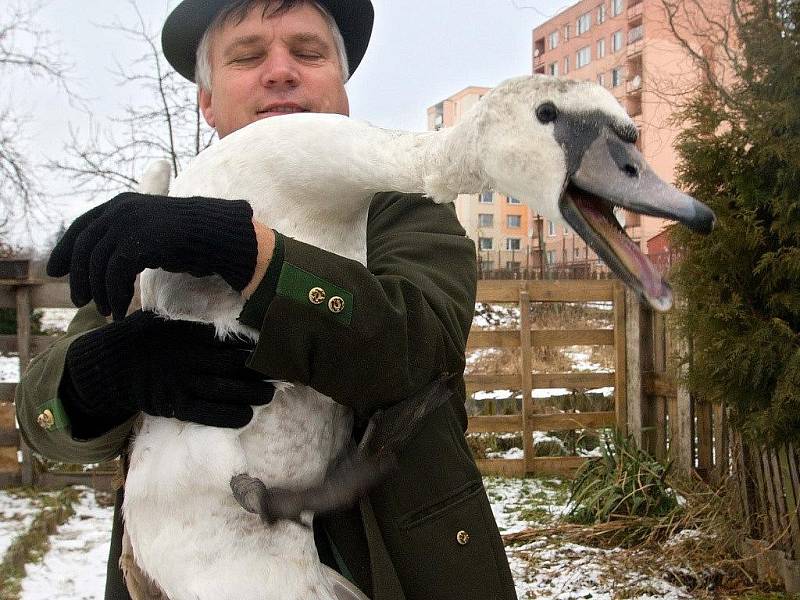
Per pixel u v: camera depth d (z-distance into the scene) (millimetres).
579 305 9891
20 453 5406
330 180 1308
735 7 3488
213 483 1236
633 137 1174
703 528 4043
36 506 4852
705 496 4297
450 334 1445
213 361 1251
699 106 3471
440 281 1526
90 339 1291
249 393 1253
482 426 5812
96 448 1421
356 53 1970
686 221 1092
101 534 4379
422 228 1634
